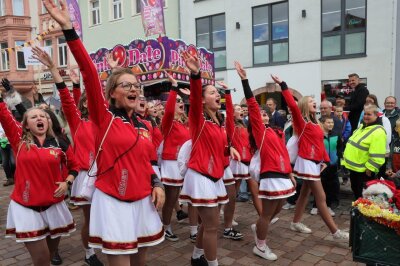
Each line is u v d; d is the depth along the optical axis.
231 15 14.56
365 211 3.01
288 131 6.22
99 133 2.39
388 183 3.37
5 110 3.12
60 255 4.28
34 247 3.06
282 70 13.61
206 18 15.36
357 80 7.21
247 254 4.20
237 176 5.21
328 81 12.77
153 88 9.97
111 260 2.35
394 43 11.46
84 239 3.81
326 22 12.67
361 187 5.33
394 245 2.95
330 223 4.46
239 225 5.25
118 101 2.45
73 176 3.36
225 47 14.99
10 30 21.14
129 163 2.37
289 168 4.02
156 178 2.59
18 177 3.06
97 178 2.43
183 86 9.05
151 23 10.09
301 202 4.84
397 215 2.88
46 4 2.18
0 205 6.62
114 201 2.36
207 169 3.43
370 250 3.06
